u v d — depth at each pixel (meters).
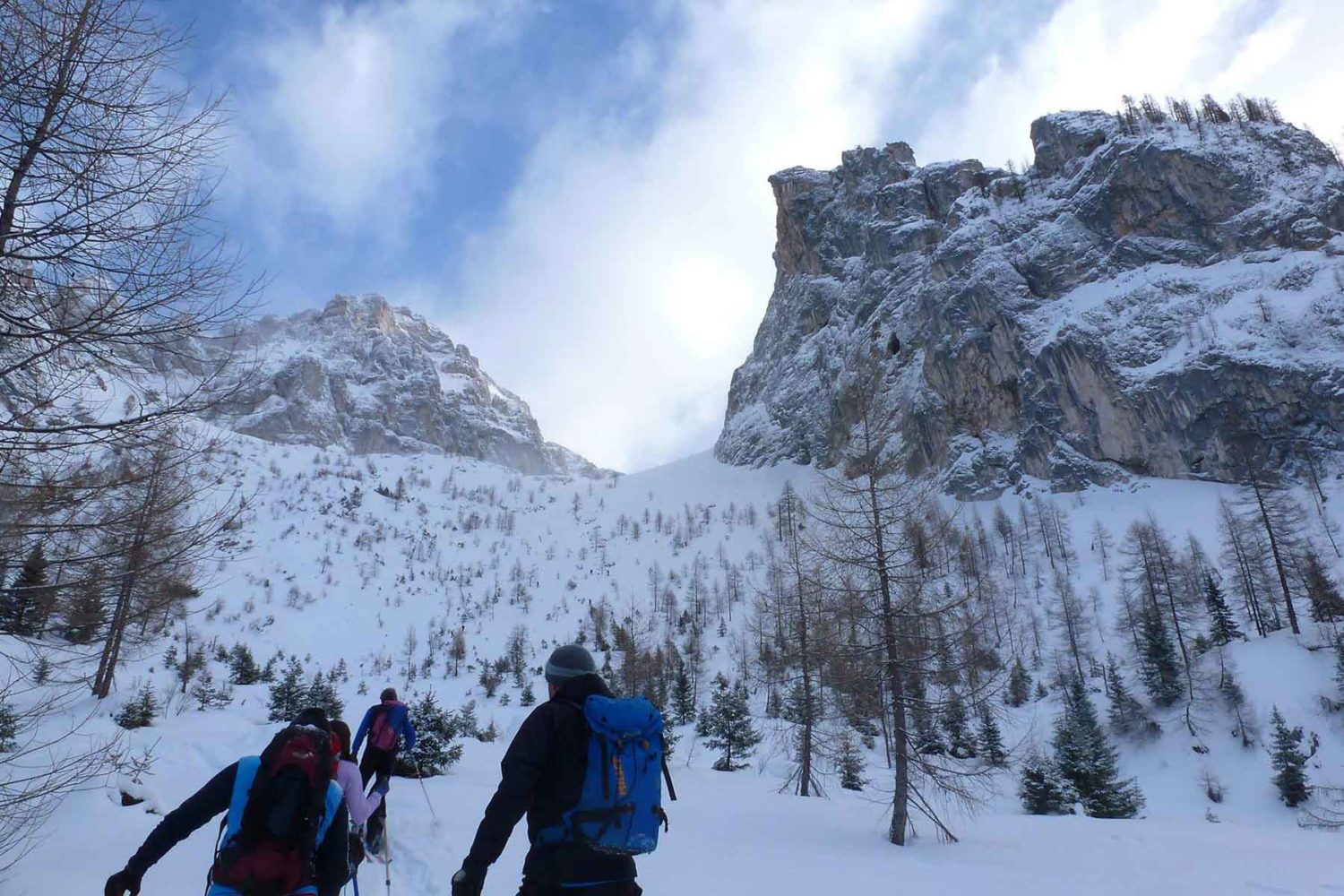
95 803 10.16
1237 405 110.31
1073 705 42.28
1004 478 135.00
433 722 18.11
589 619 137.88
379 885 7.22
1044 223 155.38
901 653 15.88
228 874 2.80
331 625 133.62
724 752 40.22
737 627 116.94
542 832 2.62
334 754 3.29
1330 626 49.88
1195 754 45.34
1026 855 12.68
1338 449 99.25
